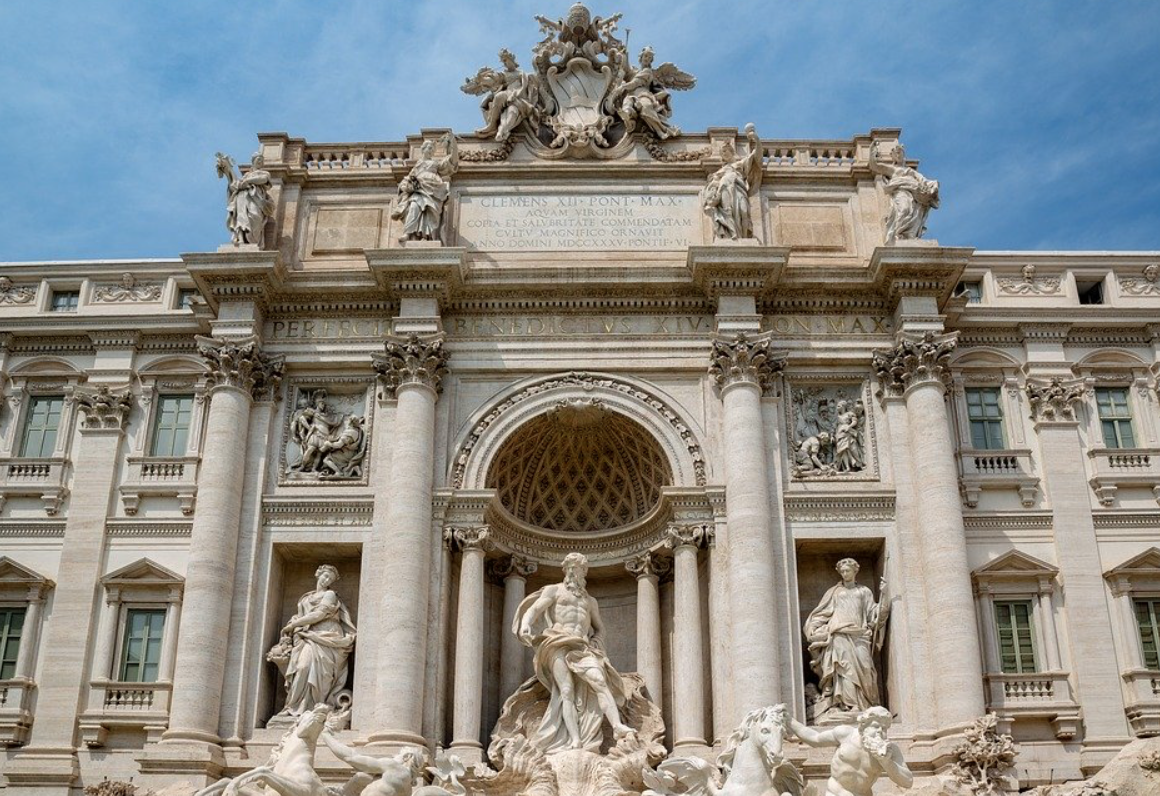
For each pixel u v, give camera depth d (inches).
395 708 1272.1
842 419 1440.7
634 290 1481.3
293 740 1056.8
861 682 1320.1
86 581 1427.2
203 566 1342.3
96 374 1536.7
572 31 1627.7
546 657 1299.2
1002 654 1382.9
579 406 1439.5
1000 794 1203.9
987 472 1457.9
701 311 1487.5
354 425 1448.1
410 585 1325.0
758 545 1334.9
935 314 1449.3
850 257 1528.1
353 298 1488.7
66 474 1497.3
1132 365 1530.5
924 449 1389.0
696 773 1063.6
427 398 1419.8
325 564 1440.7
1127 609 1397.6
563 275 1465.3
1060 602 1402.6
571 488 1513.3
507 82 1608.0
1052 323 1526.8
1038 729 1332.4
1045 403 1492.4
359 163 1596.9
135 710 1354.6
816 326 1481.3
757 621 1300.4
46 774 1323.8
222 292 1459.2
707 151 1576.0
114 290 1600.6
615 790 1194.0
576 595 1328.7
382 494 1405.0
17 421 1531.7
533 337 1472.7
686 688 1312.7
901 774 918.4
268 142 1588.3
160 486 1460.4
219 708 1312.7
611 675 1301.7
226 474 1386.6
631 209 1550.2
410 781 1037.2
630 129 1581.0
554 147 1577.3
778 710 978.1
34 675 1408.7
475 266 1508.4
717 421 1432.1
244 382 1438.2
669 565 1419.8
